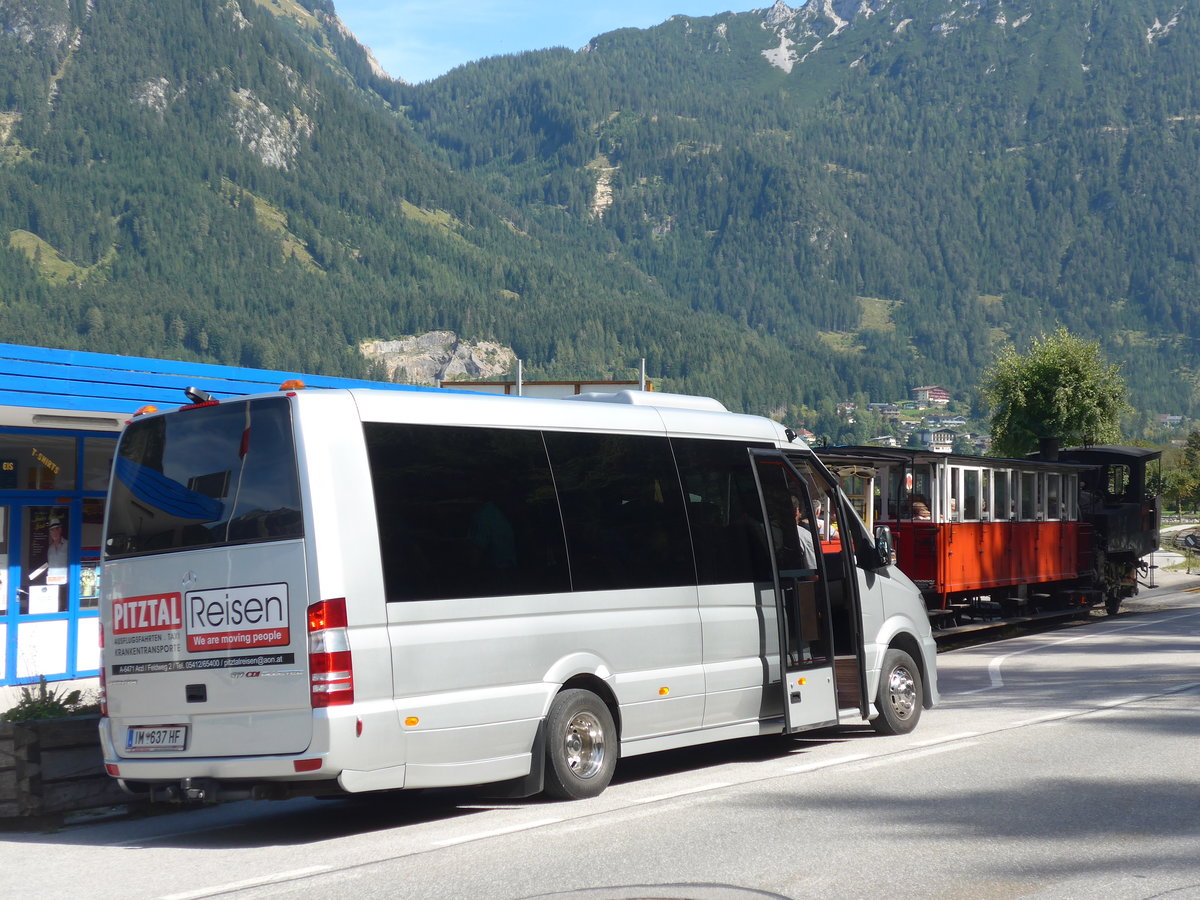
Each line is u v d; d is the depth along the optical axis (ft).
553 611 29.22
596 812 27.63
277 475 25.99
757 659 34.22
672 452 33.30
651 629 31.42
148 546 27.45
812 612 36.29
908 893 20.13
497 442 29.07
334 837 26.61
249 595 25.86
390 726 25.55
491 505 28.53
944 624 72.02
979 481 74.49
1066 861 22.11
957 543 70.85
